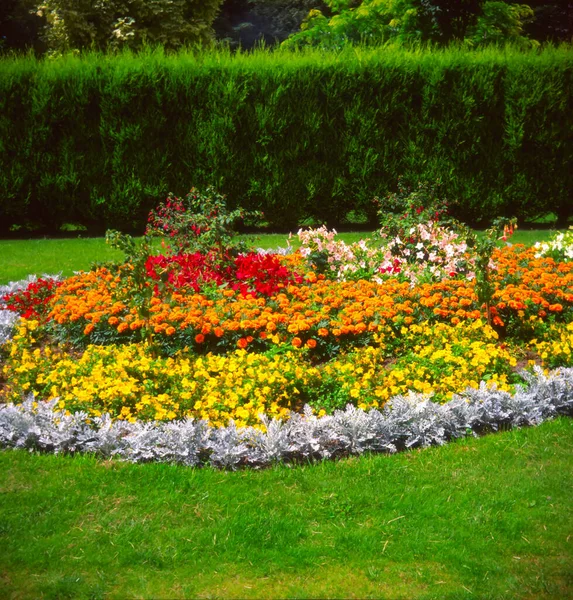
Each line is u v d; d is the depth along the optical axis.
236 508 3.72
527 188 12.27
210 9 18.73
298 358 5.41
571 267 7.53
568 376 5.05
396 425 4.45
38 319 6.45
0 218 11.81
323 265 7.55
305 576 3.21
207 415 4.50
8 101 11.12
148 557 3.30
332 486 3.94
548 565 3.27
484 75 11.81
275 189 11.85
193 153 11.65
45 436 4.32
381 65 11.68
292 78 11.55
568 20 23.41
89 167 11.55
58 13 17.12
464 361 5.18
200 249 7.33
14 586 3.09
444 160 12.02
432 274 7.17
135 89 11.28
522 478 4.01
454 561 3.30
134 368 5.02
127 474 4.02
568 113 12.11
